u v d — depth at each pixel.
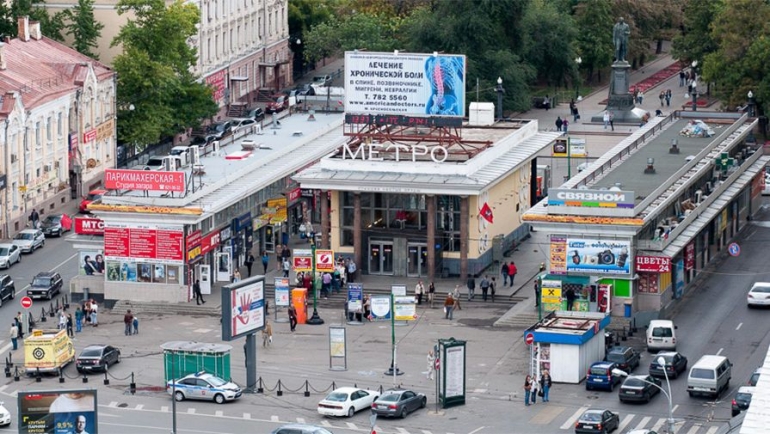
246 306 187.38
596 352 194.88
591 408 180.25
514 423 177.25
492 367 196.00
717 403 182.38
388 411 178.12
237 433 174.00
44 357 192.50
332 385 189.00
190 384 184.75
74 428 167.25
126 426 176.00
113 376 193.00
